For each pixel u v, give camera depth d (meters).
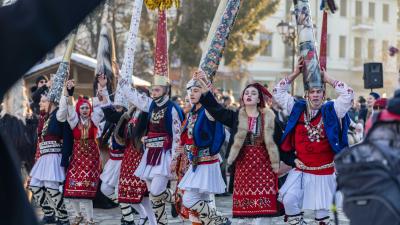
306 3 6.80
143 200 8.61
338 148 6.59
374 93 13.12
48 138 9.10
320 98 6.74
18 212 2.01
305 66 6.80
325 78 6.80
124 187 8.58
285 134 6.91
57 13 1.84
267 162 7.14
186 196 7.50
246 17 30.80
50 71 18.34
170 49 30.33
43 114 9.32
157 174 8.02
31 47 1.84
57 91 9.10
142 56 31.69
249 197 7.12
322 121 6.71
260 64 45.34
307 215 10.41
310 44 6.77
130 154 8.59
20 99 8.50
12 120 8.45
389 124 3.67
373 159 3.49
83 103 8.98
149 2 8.02
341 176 3.63
